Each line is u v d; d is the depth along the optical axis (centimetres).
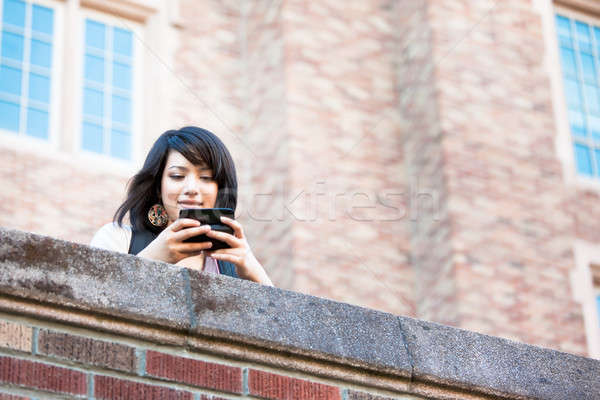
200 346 523
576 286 1823
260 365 537
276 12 1962
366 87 1962
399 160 1914
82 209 1742
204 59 1966
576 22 2145
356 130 1911
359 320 574
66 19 1911
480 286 1752
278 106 1884
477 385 586
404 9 2025
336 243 1795
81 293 502
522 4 2017
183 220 616
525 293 1778
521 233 1827
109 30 1942
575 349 1770
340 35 1980
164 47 1931
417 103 1931
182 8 1986
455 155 1841
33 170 1728
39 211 1702
